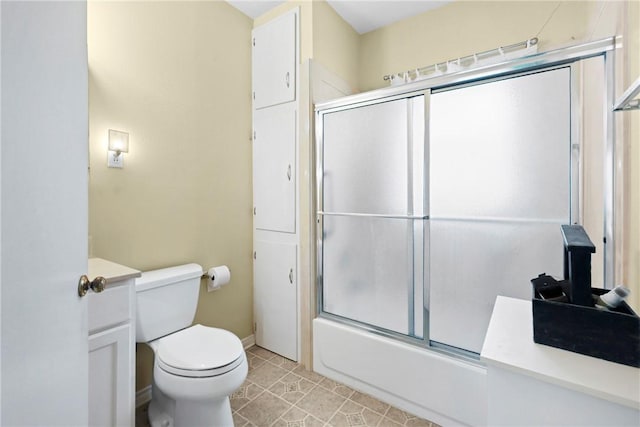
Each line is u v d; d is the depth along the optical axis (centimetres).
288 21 206
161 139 173
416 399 155
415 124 161
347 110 185
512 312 95
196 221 193
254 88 228
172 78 178
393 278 171
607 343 68
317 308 200
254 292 232
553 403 65
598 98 118
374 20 239
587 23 169
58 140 60
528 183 134
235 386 129
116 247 154
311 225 197
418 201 161
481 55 206
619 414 59
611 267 112
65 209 63
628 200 103
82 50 71
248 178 229
